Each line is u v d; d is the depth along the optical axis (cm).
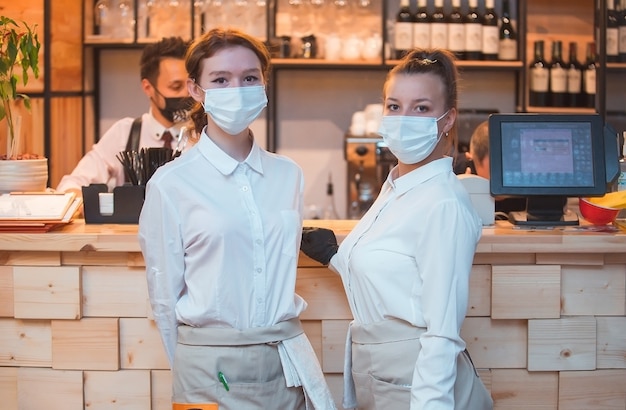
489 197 268
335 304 255
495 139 263
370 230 212
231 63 207
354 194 508
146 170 276
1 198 272
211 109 207
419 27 502
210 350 208
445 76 210
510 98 542
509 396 257
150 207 211
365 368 211
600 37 459
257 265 209
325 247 238
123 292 255
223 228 205
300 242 229
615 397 258
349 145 504
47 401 259
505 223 275
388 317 206
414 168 214
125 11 509
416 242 201
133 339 257
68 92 489
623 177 292
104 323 256
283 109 551
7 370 260
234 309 208
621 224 270
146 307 256
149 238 212
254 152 214
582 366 256
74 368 258
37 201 270
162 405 258
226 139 212
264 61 217
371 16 532
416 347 201
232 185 210
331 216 555
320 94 549
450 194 199
